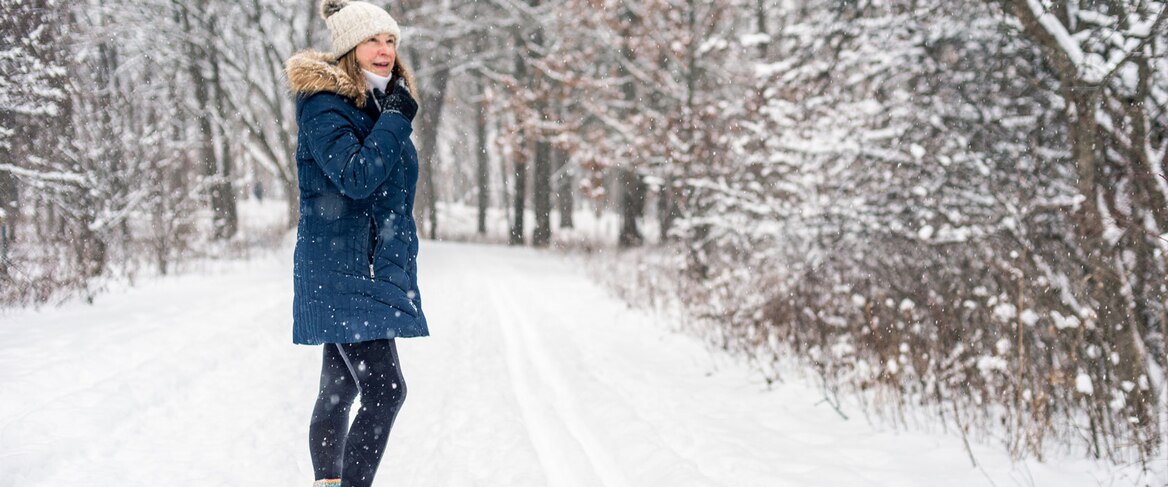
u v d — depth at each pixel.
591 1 15.32
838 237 6.87
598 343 7.14
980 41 6.29
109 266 10.20
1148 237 4.35
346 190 2.47
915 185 6.41
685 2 14.31
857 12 7.20
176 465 3.39
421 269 14.23
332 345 2.89
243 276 11.89
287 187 24.55
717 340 7.28
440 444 3.78
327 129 2.51
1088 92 4.71
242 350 5.84
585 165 16.44
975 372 4.84
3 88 6.95
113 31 14.12
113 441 3.62
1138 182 4.48
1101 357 4.34
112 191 9.63
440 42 26.98
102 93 9.80
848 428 4.42
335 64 2.74
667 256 14.90
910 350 5.22
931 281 5.98
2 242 7.44
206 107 20.03
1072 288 4.71
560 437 4.04
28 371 4.65
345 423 2.86
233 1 21.66
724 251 9.87
